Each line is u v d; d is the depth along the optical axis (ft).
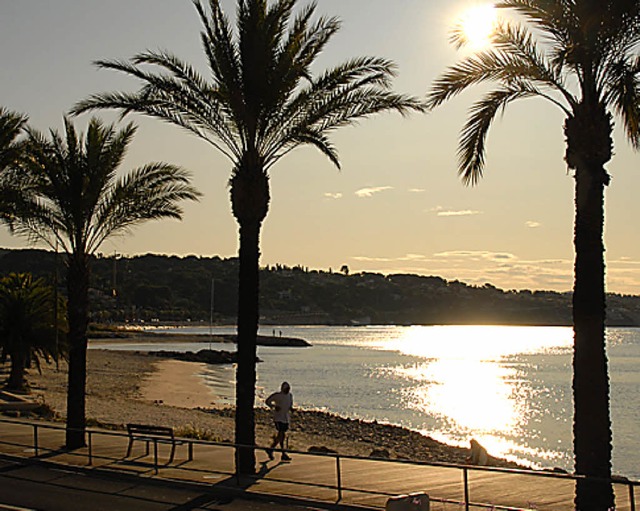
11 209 64.34
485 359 390.01
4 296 146.72
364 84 57.57
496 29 45.75
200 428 104.63
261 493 46.50
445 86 47.26
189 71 56.90
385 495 46.03
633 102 43.24
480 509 42.63
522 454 112.88
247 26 54.95
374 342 621.31
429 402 184.24
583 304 41.45
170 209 67.77
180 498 46.68
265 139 57.16
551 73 44.50
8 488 49.62
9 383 147.02
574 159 41.91
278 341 533.55
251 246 55.72
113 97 57.77
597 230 41.52
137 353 353.92
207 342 513.45
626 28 41.27
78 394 64.49
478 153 49.01
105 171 65.51
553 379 261.44
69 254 65.21
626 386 229.86
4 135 70.08
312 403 178.81
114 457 59.82
